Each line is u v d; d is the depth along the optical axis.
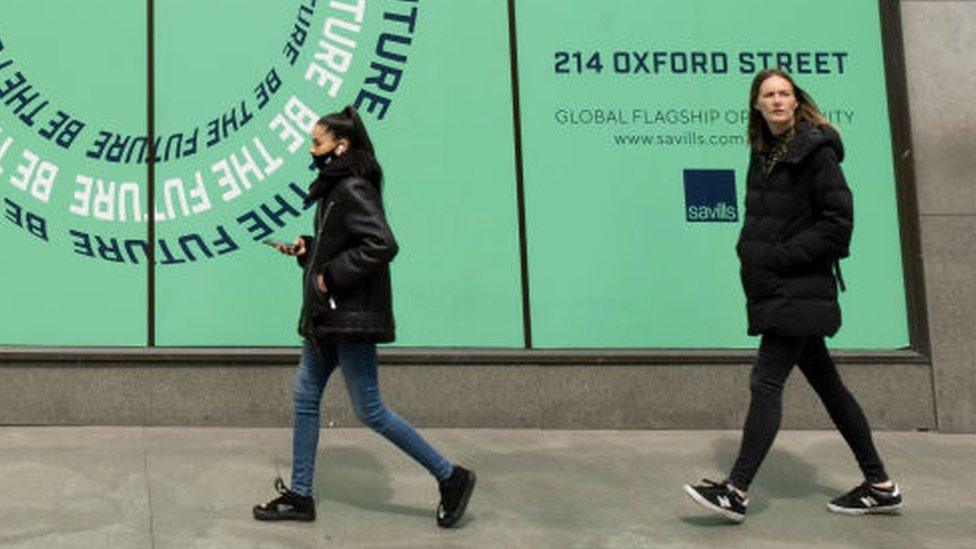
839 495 5.07
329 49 6.34
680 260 6.43
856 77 6.70
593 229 6.41
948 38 6.67
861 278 6.54
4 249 5.97
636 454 5.68
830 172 4.36
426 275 6.27
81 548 4.00
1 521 4.26
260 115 6.25
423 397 6.11
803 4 6.71
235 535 4.21
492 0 6.51
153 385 5.92
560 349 6.29
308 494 4.41
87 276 6.01
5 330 5.90
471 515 4.62
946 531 4.57
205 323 6.06
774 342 4.48
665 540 4.38
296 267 6.16
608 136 6.48
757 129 4.59
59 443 5.45
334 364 4.41
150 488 4.75
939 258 6.56
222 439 5.64
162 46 6.21
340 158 4.29
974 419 6.41
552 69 6.50
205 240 6.12
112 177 6.09
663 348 6.36
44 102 6.09
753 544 4.35
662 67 6.57
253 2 6.31
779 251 4.38
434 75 6.41
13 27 6.11
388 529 4.39
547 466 5.42
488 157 6.39
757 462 4.49
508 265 6.33
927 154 6.66
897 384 6.42
